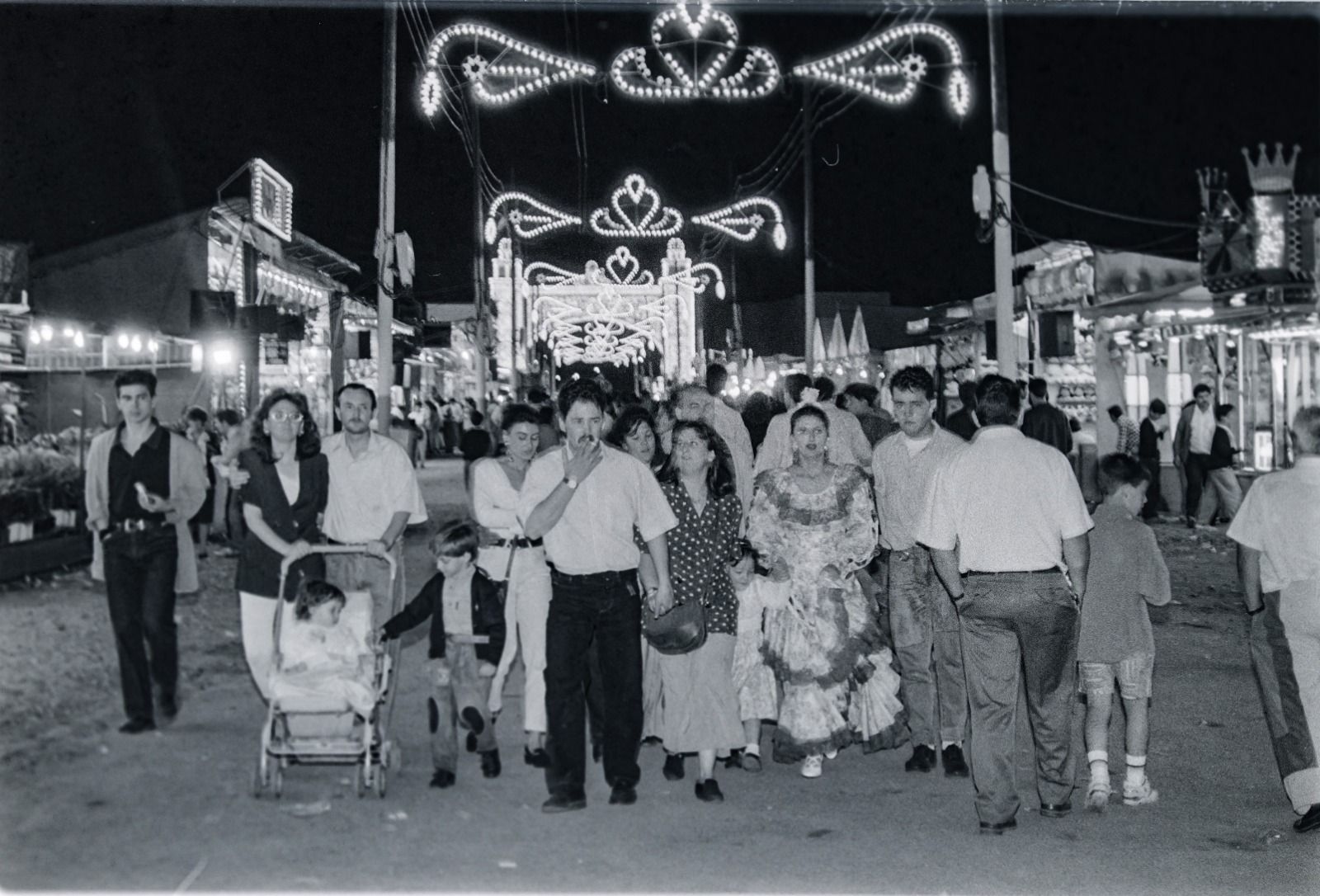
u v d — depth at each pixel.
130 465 6.83
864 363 26.94
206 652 8.27
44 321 12.73
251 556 6.62
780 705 6.84
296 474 6.70
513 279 27.28
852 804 6.20
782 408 10.62
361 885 4.96
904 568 6.95
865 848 5.51
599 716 6.89
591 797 6.25
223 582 10.05
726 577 6.46
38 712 6.57
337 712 6.00
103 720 6.77
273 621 6.39
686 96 14.83
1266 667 5.92
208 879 4.99
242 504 6.73
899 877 5.16
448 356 37.03
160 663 6.87
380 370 15.14
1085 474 18.02
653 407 11.62
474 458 9.66
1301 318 16.98
